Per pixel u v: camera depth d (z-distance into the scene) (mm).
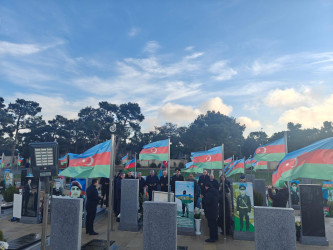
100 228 10398
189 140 72438
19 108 73188
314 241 8617
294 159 6457
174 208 5465
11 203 14602
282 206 10008
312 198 8797
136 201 10039
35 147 4852
